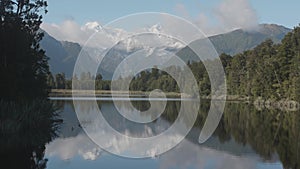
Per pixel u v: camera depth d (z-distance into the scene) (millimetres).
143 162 20906
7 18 39125
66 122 42312
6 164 20703
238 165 20781
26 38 40156
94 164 20562
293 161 21984
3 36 37594
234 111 66812
